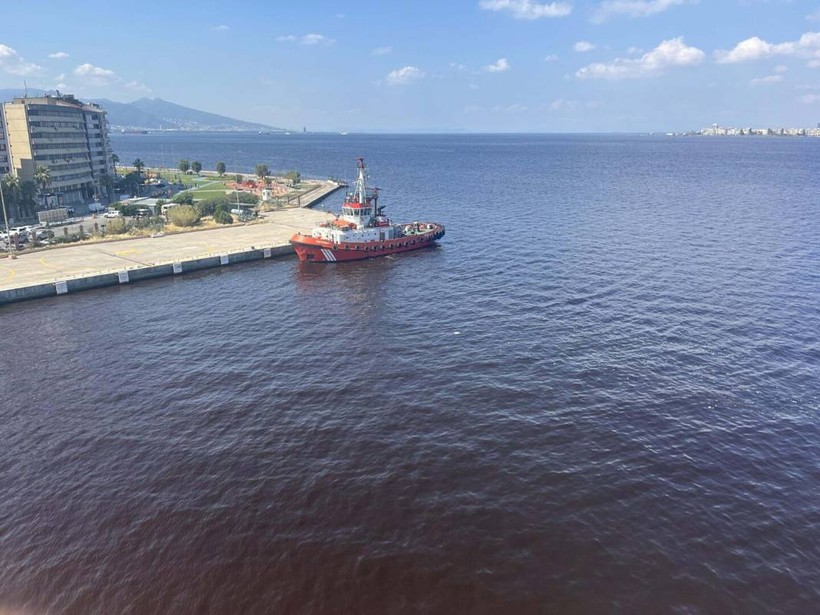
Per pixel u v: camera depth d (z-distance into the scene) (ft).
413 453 139.33
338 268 329.11
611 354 193.98
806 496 123.03
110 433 150.30
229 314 245.86
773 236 379.55
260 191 636.48
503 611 96.94
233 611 97.55
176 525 116.47
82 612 97.86
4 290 258.37
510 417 155.12
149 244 366.43
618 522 115.96
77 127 564.30
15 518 119.03
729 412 155.94
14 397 170.40
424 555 108.47
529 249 354.74
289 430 150.51
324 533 113.91
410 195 623.36
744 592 99.66
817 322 219.20
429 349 202.90
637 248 349.00
